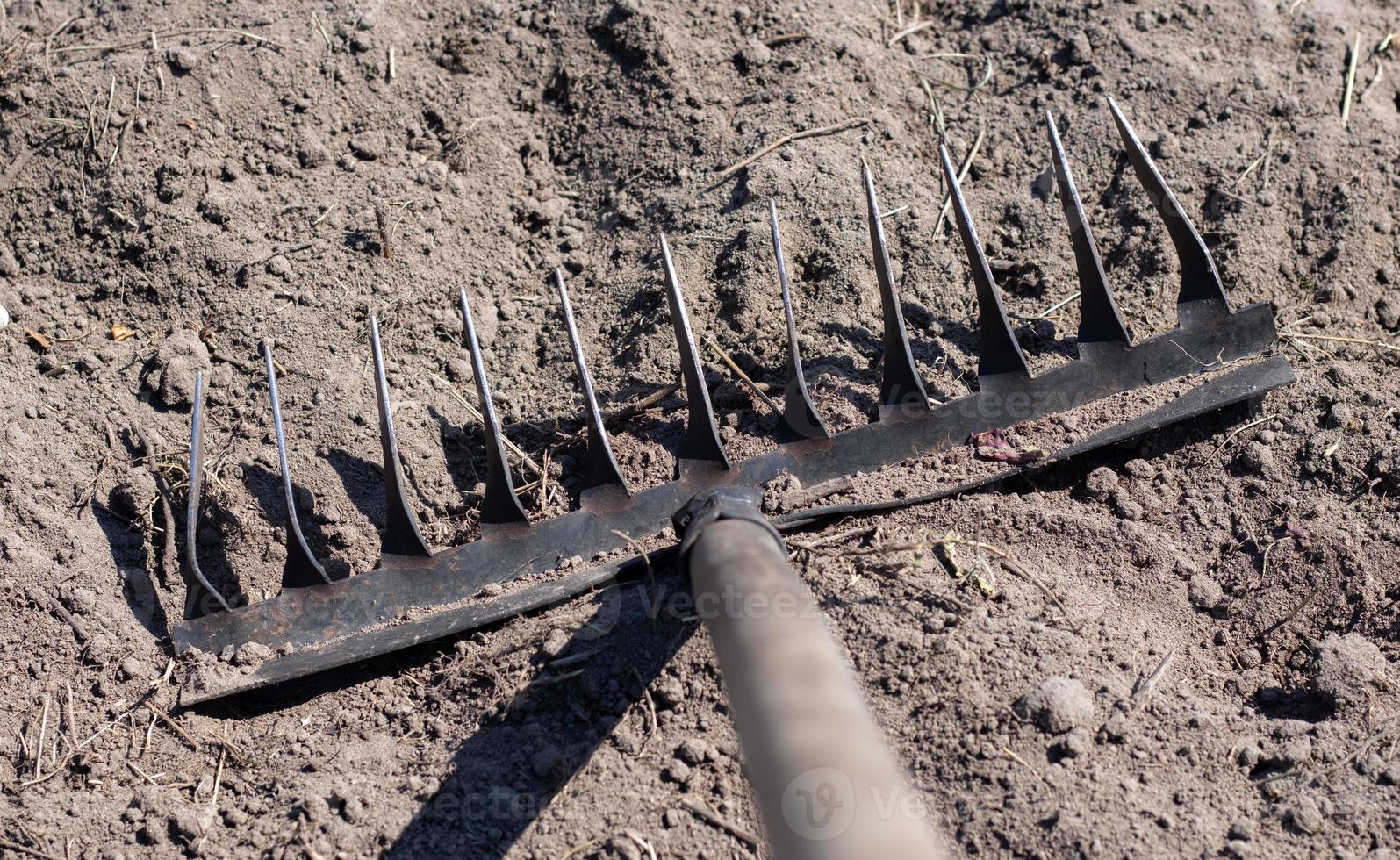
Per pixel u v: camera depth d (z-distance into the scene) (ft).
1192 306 1.86
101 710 1.64
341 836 1.52
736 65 2.19
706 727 1.57
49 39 2.12
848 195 2.03
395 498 1.71
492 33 2.21
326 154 2.08
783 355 1.91
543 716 1.60
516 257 2.07
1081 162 2.09
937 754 1.53
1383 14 2.29
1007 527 1.74
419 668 1.68
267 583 1.77
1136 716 1.56
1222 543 1.75
